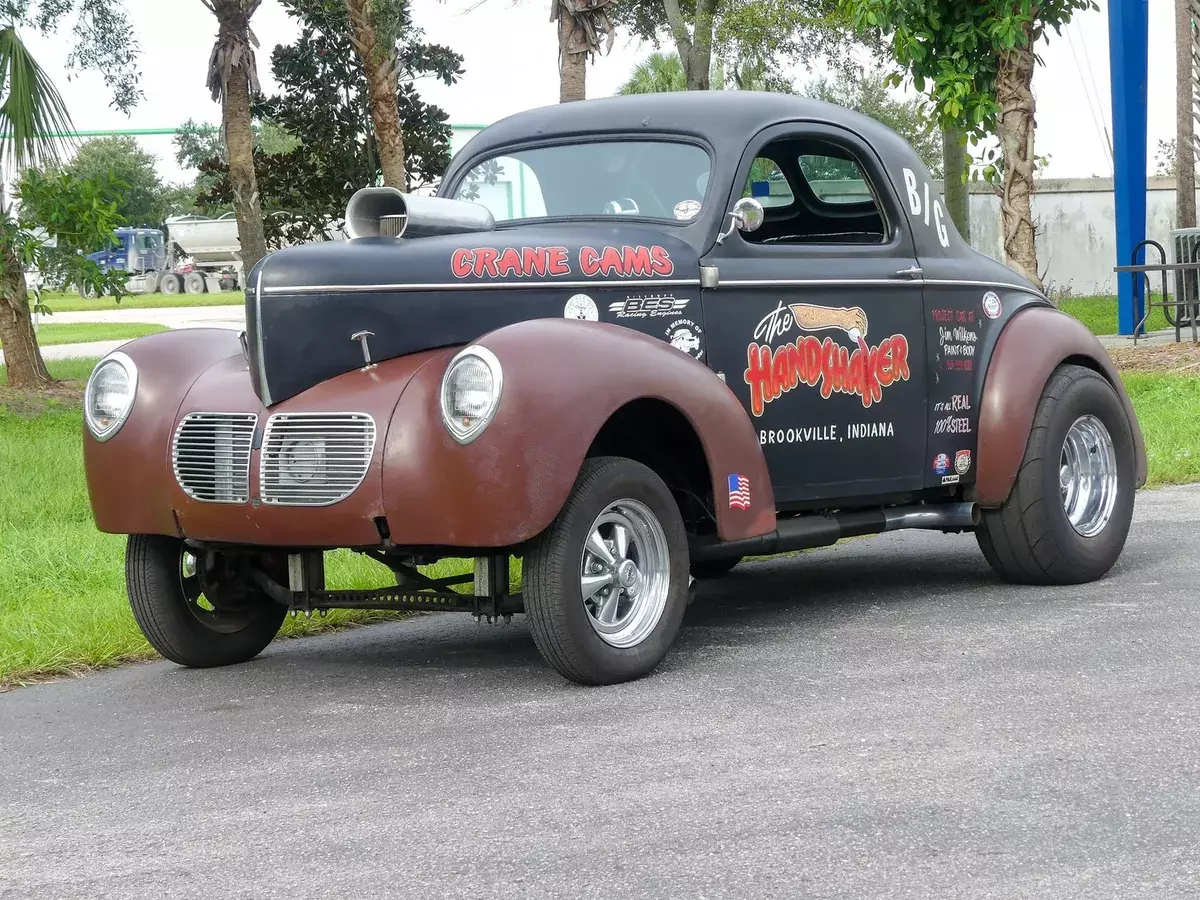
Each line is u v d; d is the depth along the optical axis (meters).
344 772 3.62
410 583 4.81
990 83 12.59
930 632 4.95
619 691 4.32
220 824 3.26
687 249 4.92
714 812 3.16
